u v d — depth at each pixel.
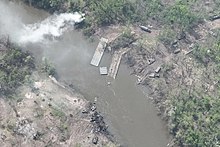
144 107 66.56
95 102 65.75
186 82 69.06
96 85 68.25
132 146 61.25
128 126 63.62
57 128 59.53
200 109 64.88
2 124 58.66
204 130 62.09
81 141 58.81
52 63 70.06
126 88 68.69
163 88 68.12
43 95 63.62
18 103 61.75
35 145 57.12
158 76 70.00
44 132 58.75
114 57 72.62
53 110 61.62
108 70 70.62
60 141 58.25
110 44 73.94
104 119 63.62
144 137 62.72
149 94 68.25
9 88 63.34
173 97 66.19
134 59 72.19
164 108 65.81
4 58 66.56
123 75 70.38
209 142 60.31
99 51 73.12
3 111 60.38
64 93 65.12
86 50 73.31
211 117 63.62
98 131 60.72
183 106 64.31
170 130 63.31
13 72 65.06
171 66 71.06
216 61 72.19
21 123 59.09
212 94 67.56
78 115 61.88
